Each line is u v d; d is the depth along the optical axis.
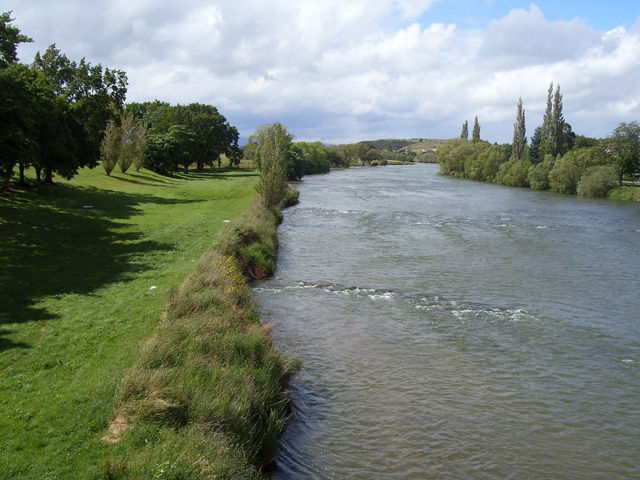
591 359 17.53
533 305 23.17
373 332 19.31
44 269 21.61
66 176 41.59
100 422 10.19
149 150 82.50
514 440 12.64
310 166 126.19
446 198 71.94
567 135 125.62
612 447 12.51
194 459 9.11
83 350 13.54
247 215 37.16
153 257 24.48
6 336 14.23
